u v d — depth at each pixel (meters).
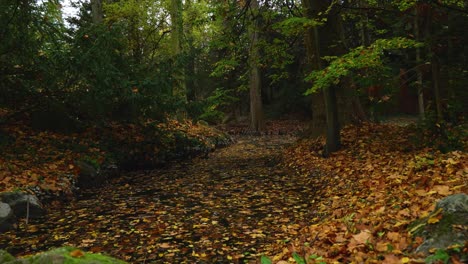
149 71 12.86
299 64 27.44
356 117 12.91
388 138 10.62
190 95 22.77
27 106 11.73
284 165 11.68
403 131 11.20
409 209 4.39
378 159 8.70
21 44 9.64
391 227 3.96
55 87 10.89
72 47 10.30
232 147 18.50
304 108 29.94
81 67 10.04
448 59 9.56
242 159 14.14
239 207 7.28
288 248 4.52
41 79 10.37
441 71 9.61
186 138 15.84
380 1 11.46
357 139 11.04
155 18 19.06
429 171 6.20
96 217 6.81
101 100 11.38
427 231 3.40
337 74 7.44
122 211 7.20
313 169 9.93
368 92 8.98
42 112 11.61
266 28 12.98
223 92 13.59
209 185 9.54
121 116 13.97
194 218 6.60
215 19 12.95
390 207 4.82
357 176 8.01
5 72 10.15
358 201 6.06
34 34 10.41
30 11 9.79
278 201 7.59
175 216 6.76
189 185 9.62
